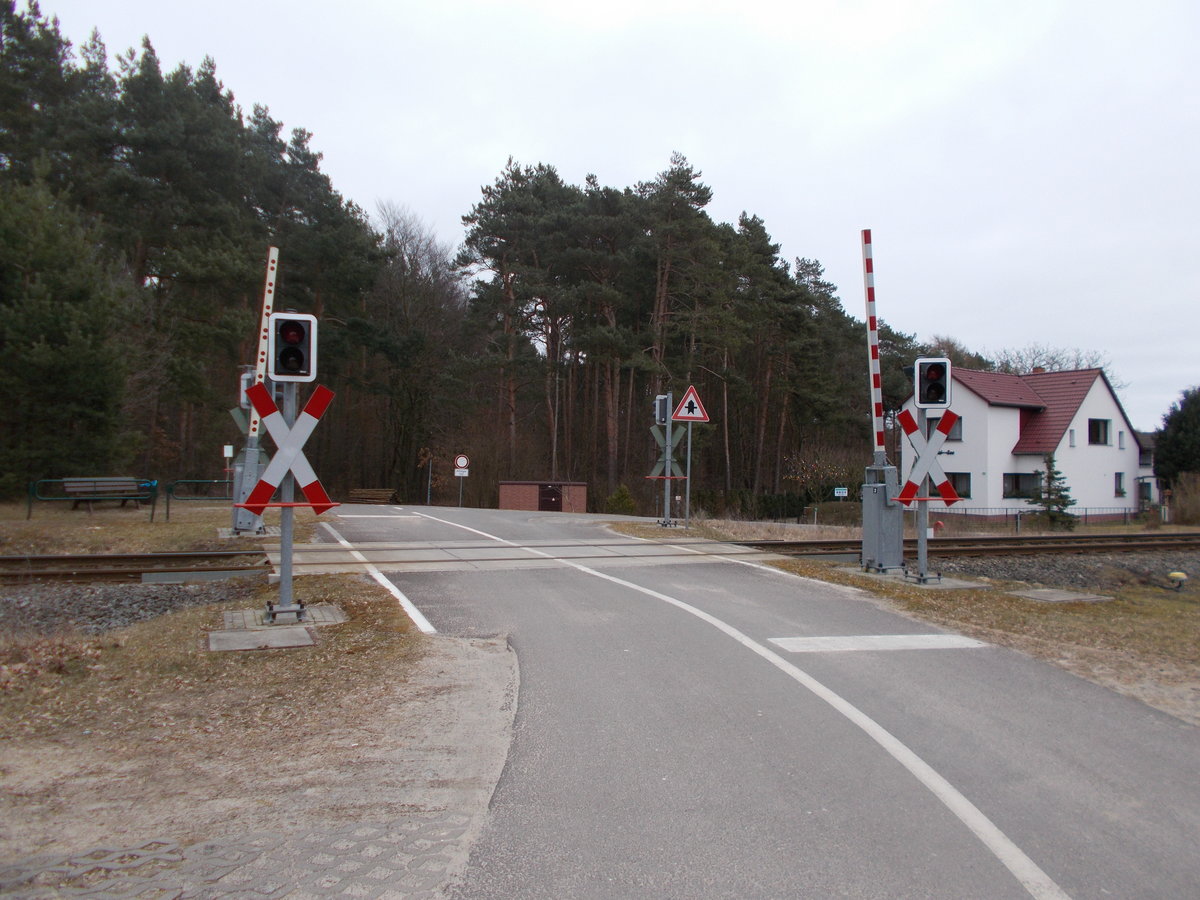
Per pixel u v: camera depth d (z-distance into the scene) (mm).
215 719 5688
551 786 4566
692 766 4848
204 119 32781
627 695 6168
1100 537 21438
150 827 4078
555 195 44344
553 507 35062
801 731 5430
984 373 46625
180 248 32219
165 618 9133
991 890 3518
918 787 4574
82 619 10125
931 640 7941
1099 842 3969
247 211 38250
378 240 41906
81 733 5422
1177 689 6547
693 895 3461
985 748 5168
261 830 4047
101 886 3506
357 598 9758
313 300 41594
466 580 11203
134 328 30719
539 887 3518
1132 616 10000
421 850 3842
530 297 41219
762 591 10469
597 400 48906
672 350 46656
